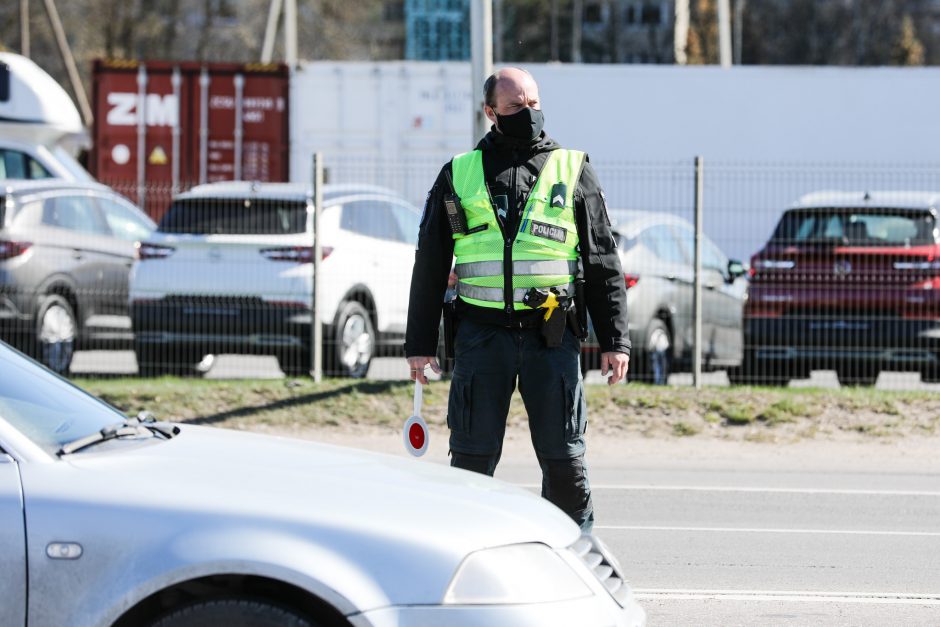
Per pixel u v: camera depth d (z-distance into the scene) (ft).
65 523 46.44
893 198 174.19
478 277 69.36
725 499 119.65
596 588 50.03
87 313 183.62
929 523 108.88
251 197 170.40
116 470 49.57
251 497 48.03
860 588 85.35
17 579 45.96
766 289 173.37
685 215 195.42
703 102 267.18
